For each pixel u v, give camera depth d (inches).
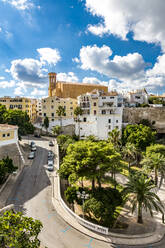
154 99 3201.3
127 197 783.1
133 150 1460.4
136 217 851.4
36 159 1537.9
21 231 362.9
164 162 1141.1
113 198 772.0
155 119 2460.6
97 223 763.4
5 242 334.6
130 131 1888.5
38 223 398.9
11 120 1852.9
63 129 2657.5
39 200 885.2
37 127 2856.8
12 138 1396.4
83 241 615.5
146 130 1798.7
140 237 661.3
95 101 2434.8
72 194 895.7
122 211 907.4
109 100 2436.0
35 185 1054.4
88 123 2320.4
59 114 2564.0
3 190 972.6
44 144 2094.0
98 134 2217.0
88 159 772.0
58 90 3779.5
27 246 340.2
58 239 617.0
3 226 350.9
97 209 679.7
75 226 687.1
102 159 832.9
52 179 1147.3
